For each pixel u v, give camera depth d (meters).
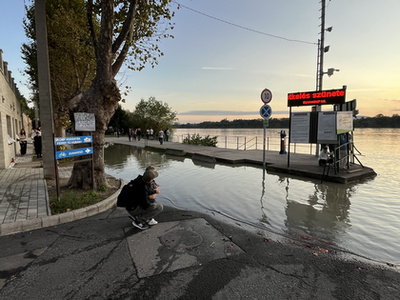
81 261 3.38
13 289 2.78
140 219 4.45
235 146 26.22
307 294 2.73
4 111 11.03
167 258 3.46
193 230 4.45
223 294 2.72
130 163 13.70
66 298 2.65
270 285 2.88
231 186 8.09
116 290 2.78
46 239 4.05
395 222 5.03
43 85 7.86
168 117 43.72
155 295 2.70
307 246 3.89
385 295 2.72
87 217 5.07
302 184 8.32
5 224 4.29
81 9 13.72
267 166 10.98
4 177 8.29
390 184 8.20
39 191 6.47
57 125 16.33
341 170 9.51
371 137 30.53
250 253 3.63
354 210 5.77
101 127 6.73
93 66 14.10
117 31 7.84
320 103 9.91
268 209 5.85
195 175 9.95
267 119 9.29
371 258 3.60
